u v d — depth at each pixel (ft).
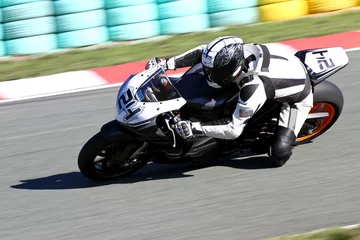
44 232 63.72
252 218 63.87
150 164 80.02
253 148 77.05
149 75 71.61
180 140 71.61
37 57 123.65
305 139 82.94
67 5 124.67
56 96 105.40
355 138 82.58
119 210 67.31
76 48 126.82
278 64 73.97
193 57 75.56
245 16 135.44
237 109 69.92
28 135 90.89
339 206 65.21
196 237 60.85
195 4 131.95
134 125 68.74
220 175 74.49
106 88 107.65
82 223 65.05
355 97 96.63
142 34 129.80
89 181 75.36
